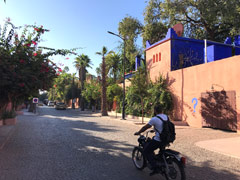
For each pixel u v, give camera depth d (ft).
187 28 96.78
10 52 24.89
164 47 61.82
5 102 26.50
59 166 17.89
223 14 74.23
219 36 97.55
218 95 42.86
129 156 21.36
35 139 30.58
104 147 25.48
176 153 13.48
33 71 25.07
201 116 47.03
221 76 42.45
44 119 64.80
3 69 22.82
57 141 29.14
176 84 55.67
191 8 86.07
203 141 29.68
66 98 188.85
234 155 21.66
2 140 28.76
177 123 50.49
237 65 39.09
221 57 59.41
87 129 42.45
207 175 16.05
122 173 16.34
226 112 40.83
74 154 21.98
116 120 65.46
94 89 113.39
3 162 18.83
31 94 26.76
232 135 35.78
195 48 62.34
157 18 92.58
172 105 56.44
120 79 95.96
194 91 49.44
